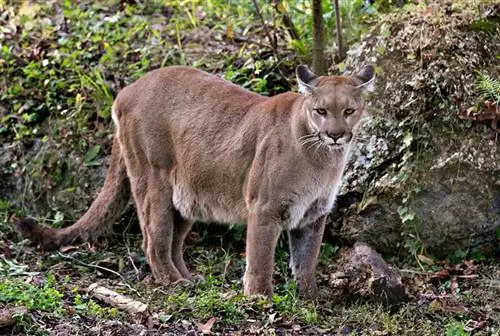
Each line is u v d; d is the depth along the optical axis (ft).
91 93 43.98
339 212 38.34
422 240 37.11
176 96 36.06
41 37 47.39
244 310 30.96
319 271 36.88
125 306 31.37
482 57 38.32
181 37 46.93
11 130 44.65
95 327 28.89
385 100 38.60
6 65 46.11
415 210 37.01
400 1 42.91
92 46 46.19
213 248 39.81
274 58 43.57
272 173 32.45
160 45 45.83
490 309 32.37
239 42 46.21
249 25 47.21
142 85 37.01
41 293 30.37
